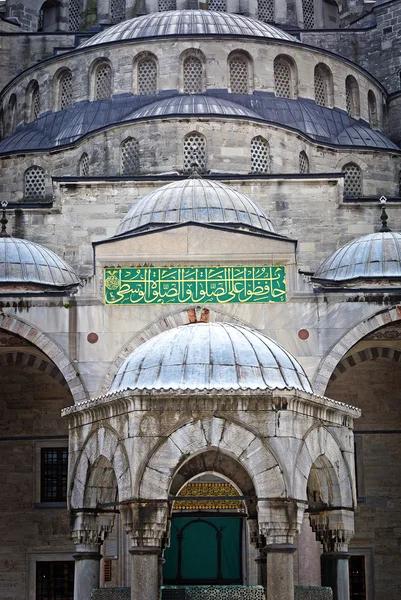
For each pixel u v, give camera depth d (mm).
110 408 16719
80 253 40656
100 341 32750
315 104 47344
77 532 17578
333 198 41250
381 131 50250
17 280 35188
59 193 40969
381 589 38062
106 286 33156
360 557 38312
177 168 42562
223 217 36406
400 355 37375
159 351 17281
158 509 16047
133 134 43156
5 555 37719
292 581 15984
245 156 42719
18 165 45594
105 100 46594
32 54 54719
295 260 33438
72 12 58438
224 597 17281
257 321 33031
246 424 16234
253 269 33406
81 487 17438
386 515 38438
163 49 46188
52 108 48031
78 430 17562
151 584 15930
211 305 33094
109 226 40781
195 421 16188
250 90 46250
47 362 36781
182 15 49125
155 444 16141
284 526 16078
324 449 17203
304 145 44562
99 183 41000
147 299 33125
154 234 33406
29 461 38344
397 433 38875
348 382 39094
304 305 33094
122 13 57562
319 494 18484
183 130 42719
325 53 47875
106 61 47000
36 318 32875
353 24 56438
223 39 46219
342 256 36375
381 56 54000
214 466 19469
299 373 17719
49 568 37812
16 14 56969
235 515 34344
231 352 17031
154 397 16188
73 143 44688
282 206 41125
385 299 33094
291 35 54031
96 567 18109
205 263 33406
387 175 46000
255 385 16609
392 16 53969
